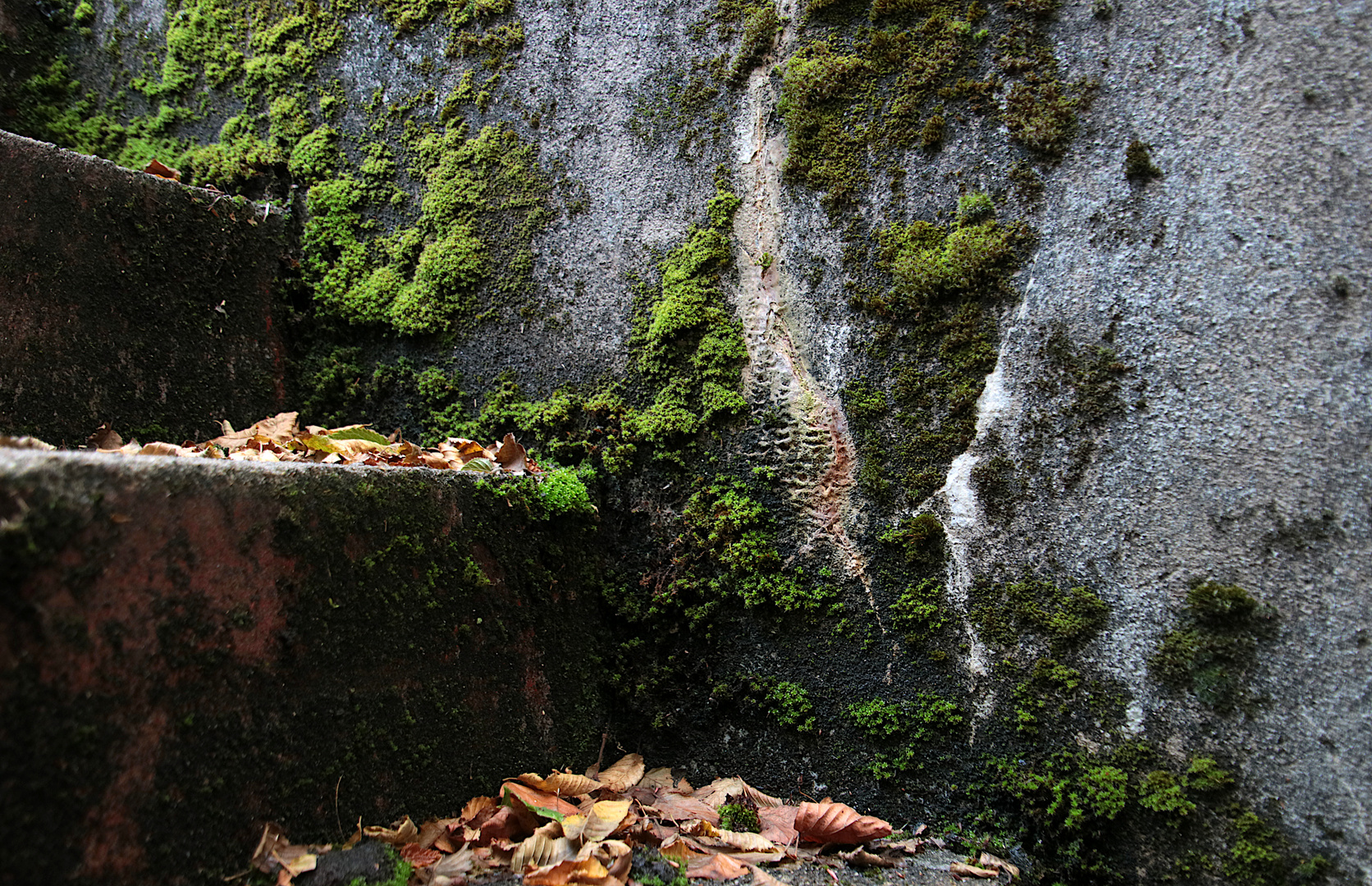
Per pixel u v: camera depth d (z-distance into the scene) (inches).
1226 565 62.9
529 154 86.7
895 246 74.6
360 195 91.4
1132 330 67.1
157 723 44.5
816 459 76.2
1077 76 70.1
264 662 50.4
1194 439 64.6
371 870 51.5
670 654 80.0
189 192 80.4
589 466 81.7
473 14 89.0
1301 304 62.2
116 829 42.2
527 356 85.4
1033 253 70.6
